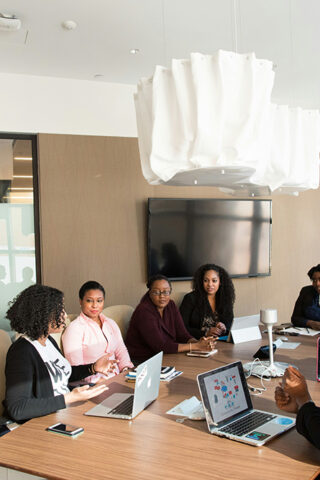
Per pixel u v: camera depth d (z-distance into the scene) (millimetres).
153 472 1552
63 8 3219
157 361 2207
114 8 3229
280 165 2404
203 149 1924
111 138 4836
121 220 4918
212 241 5367
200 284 3926
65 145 4656
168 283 3500
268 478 1494
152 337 3301
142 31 3594
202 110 1902
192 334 3789
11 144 4594
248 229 5602
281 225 5941
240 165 1937
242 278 5664
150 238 4992
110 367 2707
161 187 5109
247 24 3512
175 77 1932
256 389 2305
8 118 4445
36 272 4688
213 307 3977
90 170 4762
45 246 4609
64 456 1682
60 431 1871
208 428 1851
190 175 2107
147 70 4426
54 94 4594
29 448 1754
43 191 4594
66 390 2449
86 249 4770
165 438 1809
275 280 5898
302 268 6082
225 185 2562
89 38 3697
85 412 2094
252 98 1945
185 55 4070
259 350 2875
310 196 6113
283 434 1814
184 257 5195
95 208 4801
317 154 2592
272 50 4020
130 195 4953
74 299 4723
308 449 1688
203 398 1868
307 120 2568
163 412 2072
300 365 2717
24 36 3619
